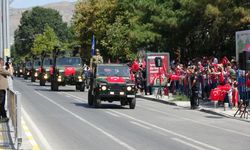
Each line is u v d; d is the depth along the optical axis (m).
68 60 47.97
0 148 14.41
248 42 30.19
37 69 67.94
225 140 17.02
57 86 47.34
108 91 28.88
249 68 26.05
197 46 47.88
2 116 21.09
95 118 23.75
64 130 19.19
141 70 41.81
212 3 42.75
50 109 28.16
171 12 50.66
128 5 63.97
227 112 26.33
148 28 52.53
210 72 32.12
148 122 22.42
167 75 37.72
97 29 70.38
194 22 47.69
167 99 35.66
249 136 18.14
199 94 33.03
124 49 58.94
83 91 47.31
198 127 20.78
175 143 16.16
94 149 14.83
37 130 19.05
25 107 29.12
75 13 75.50
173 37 50.12
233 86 27.64
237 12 40.91
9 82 25.06
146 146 15.46
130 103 29.30
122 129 19.75
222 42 45.56
